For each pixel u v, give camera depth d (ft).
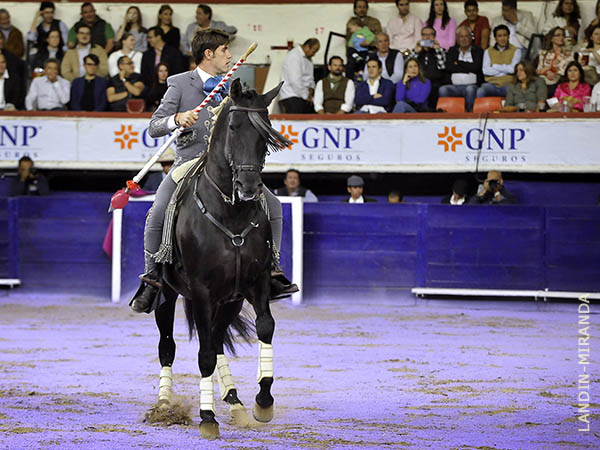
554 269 46.96
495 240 47.37
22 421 19.19
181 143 20.56
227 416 20.38
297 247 47.83
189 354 30.71
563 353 31.09
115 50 55.21
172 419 19.39
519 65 50.75
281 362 28.76
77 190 56.08
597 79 51.67
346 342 33.68
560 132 50.11
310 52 53.26
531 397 22.76
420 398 22.59
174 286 20.18
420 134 50.96
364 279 48.34
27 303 45.96
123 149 52.54
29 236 49.03
